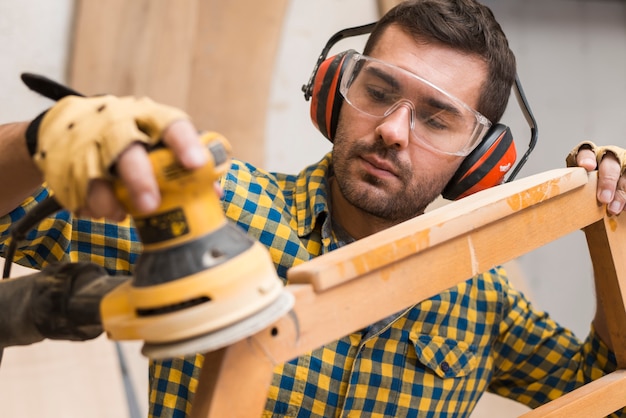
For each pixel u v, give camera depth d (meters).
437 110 1.19
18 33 2.14
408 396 1.29
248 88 2.34
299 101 2.47
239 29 2.31
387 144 1.17
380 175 1.20
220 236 0.68
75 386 2.18
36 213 0.76
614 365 1.37
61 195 0.66
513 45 3.02
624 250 1.12
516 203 0.94
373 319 0.84
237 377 0.76
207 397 0.76
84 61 2.15
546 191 0.98
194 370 1.20
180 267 0.66
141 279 0.67
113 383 2.23
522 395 1.54
